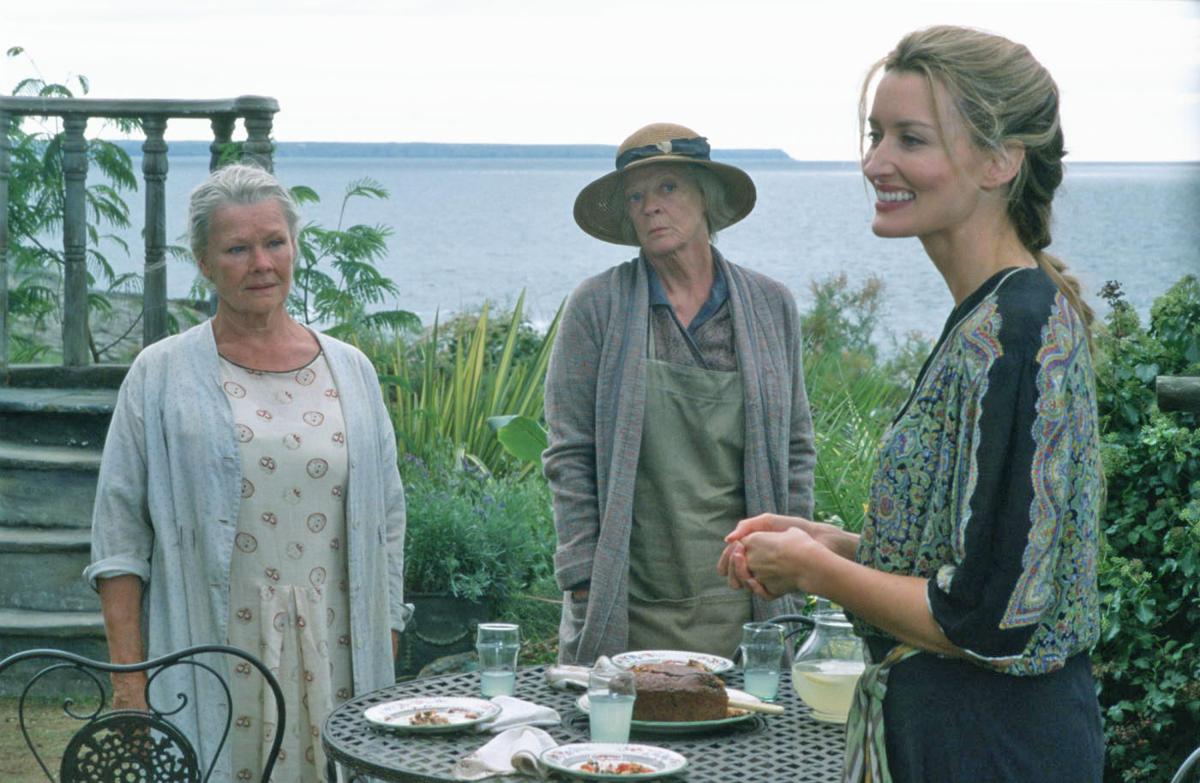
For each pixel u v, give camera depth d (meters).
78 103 6.63
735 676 3.17
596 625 3.49
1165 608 4.11
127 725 2.90
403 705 2.83
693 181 3.61
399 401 7.82
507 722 2.75
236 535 3.20
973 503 1.87
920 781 1.98
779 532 2.19
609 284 3.69
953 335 1.96
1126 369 4.36
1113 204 100.62
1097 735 2.03
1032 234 2.04
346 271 7.43
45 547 5.72
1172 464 4.13
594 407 3.64
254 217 3.24
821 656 2.84
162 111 6.49
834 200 127.69
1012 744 1.94
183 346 3.29
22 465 6.00
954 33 1.99
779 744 2.67
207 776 2.98
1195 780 2.75
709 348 3.62
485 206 113.56
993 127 1.94
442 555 5.94
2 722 5.21
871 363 10.80
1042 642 1.92
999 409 1.87
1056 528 1.87
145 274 6.61
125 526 3.22
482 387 8.13
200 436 3.19
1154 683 4.08
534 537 6.77
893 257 59.34
